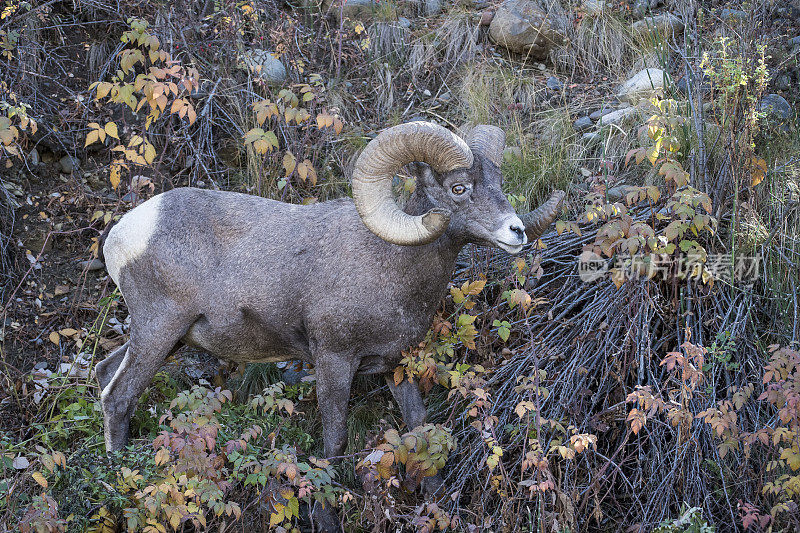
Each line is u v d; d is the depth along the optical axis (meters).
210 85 26.78
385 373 18.81
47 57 26.69
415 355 18.08
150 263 17.70
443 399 20.34
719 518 17.62
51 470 14.91
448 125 27.58
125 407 18.23
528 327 18.41
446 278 17.36
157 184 24.77
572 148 25.89
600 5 30.64
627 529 17.55
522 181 24.83
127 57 20.06
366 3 30.50
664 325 20.36
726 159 21.56
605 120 26.27
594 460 18.42
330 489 16.23
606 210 19.00
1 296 22.16
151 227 17.78
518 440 18.12
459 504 18.16
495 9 31.27
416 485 17.92
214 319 17.91
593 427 18.33
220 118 26.22
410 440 16.08
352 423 20.22
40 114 25.34
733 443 16.08
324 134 25.09
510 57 30.14
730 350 18.98
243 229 18.03
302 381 19.75
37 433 18.98
